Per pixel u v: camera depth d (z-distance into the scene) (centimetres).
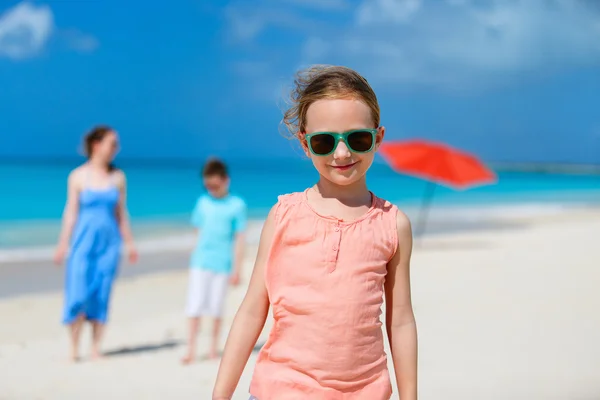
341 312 231
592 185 5659
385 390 237
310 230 239
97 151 673
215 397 245
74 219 668
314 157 241
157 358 664
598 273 1128
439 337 706
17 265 1182
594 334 723
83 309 652
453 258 1301
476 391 538
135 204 2658
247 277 1118
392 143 1478
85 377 597
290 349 234
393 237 243
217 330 677
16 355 664
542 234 1784
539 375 580
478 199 3419
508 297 916
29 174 4566
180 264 1234
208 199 685
